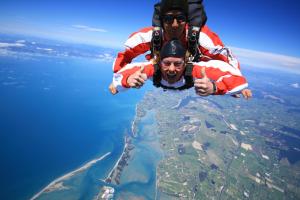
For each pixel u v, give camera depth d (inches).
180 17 115.7
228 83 113.8
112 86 136.9
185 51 122.2
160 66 126.0
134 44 143.5
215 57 136.0
